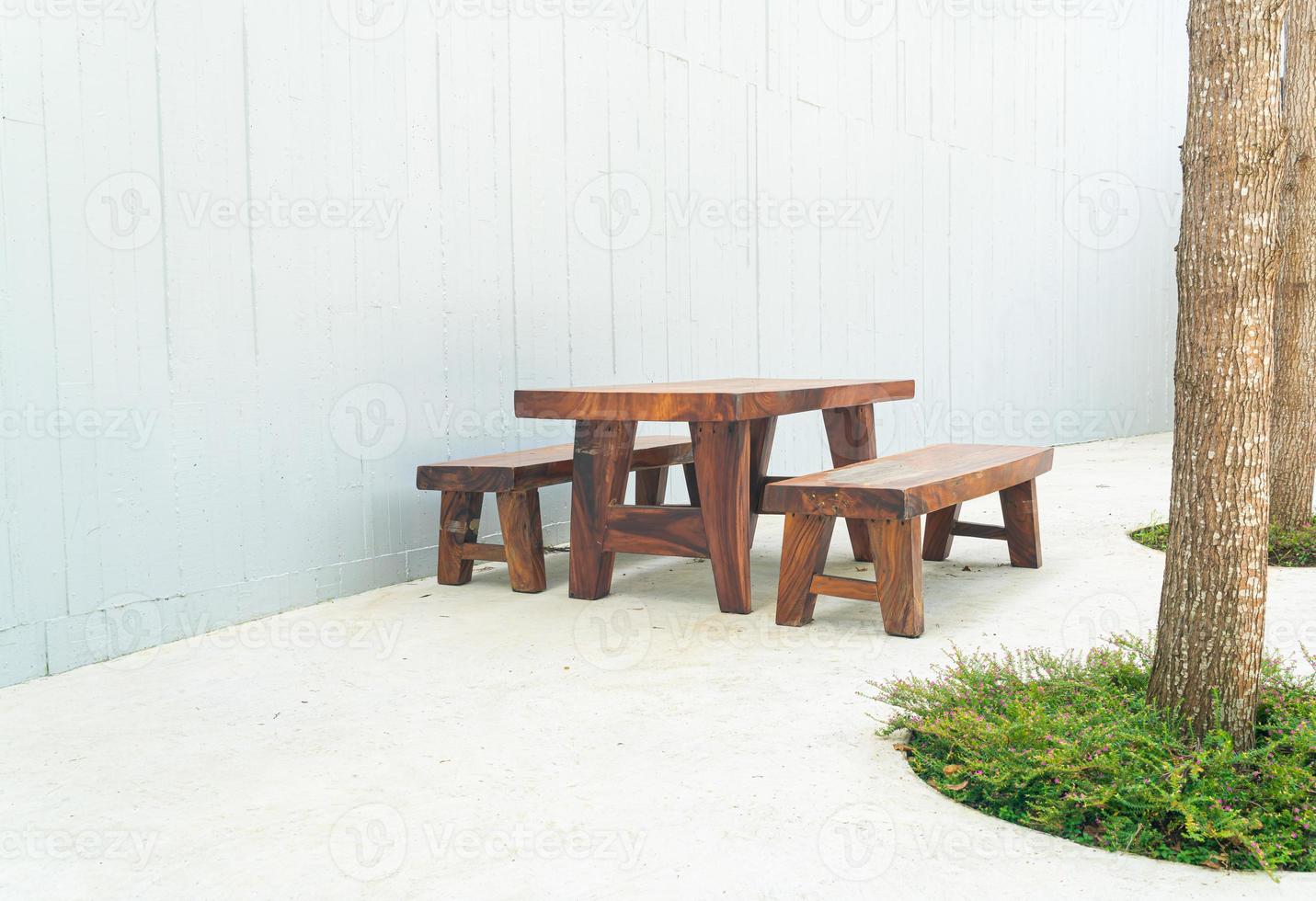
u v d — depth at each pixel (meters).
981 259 8.53
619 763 2.32
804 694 2.77
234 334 3.52
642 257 5.42
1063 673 2.53
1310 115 4.48
